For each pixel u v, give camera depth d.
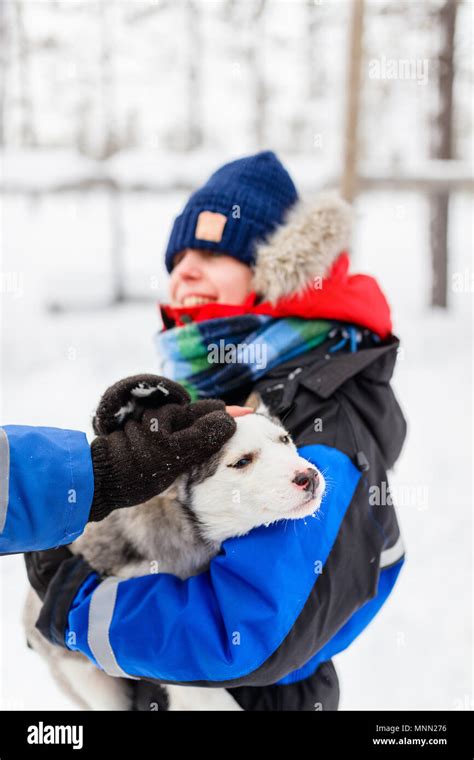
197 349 2.10
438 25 12.38
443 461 6.13
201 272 2.34
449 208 12.59
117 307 12.18
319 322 2.08
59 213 17.80
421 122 18.00
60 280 13.02
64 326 10.46
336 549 1.66
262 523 1.67
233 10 16.23
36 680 3.13
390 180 8.60
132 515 1.90
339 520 1.70
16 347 9.28
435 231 12.62
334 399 1.90
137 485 1.40
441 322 11.58
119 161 9.76
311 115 16.84
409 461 6.16
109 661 1.56
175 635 1.51
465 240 18.73
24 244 15.48
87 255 15.33
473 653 3.49
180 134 17.36
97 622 1.58
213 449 1.47
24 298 12.01
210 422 1.47
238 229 2.28
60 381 8.01
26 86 16.28
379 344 2.24
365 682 3.29
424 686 3.24
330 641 1.87
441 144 12.67
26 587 4.19
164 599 1.57
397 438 2.05
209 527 1.82
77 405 7.16
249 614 1.50
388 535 1.89
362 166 8.70
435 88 12.66
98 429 1.53
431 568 4.42
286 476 1.64
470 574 4.32
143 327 10.41
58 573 1.80
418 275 15.58
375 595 1.76
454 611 3.91
